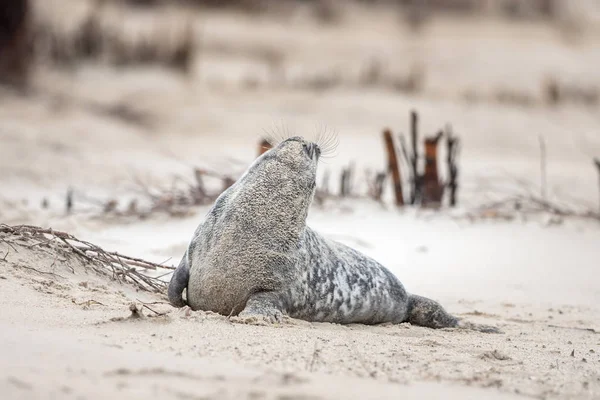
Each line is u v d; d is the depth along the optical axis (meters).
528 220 55.97
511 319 37.16
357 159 88.31
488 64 135.75
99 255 34.75
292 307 30.75
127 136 96.50
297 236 30.58
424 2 160.00
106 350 23.20
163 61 125.25
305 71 129.88
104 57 124.12
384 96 118.75
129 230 49.06
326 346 26.27
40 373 20.59
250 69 128.88
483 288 42.44
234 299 30.22
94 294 30.78
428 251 48.12
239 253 30.05
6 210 54.66
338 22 152.75
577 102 124.00
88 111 105.31
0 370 20.50
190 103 111.94
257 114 108.62
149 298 33.19
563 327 35.53
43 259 33.19
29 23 115.38
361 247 47.72
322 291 31.33
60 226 48.53
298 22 151.75
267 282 30.09
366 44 142.12
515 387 23.52
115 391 19.69
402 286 34.25
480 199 65.38
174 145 94.12
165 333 25.97
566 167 91.50
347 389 21.39
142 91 115.38
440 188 58.38
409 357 26.12
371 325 33.12
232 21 148.75
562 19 160.75
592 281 44.41
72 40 125.00
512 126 109.88
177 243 45.50
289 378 21.72
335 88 121.88
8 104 102.81
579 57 142.62
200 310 30.11
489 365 26.17
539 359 27.91
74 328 25.59
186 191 61.31
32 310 27.31
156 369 21.56
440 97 121.06
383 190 62.88
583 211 61.22
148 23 142.75
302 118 107.69
